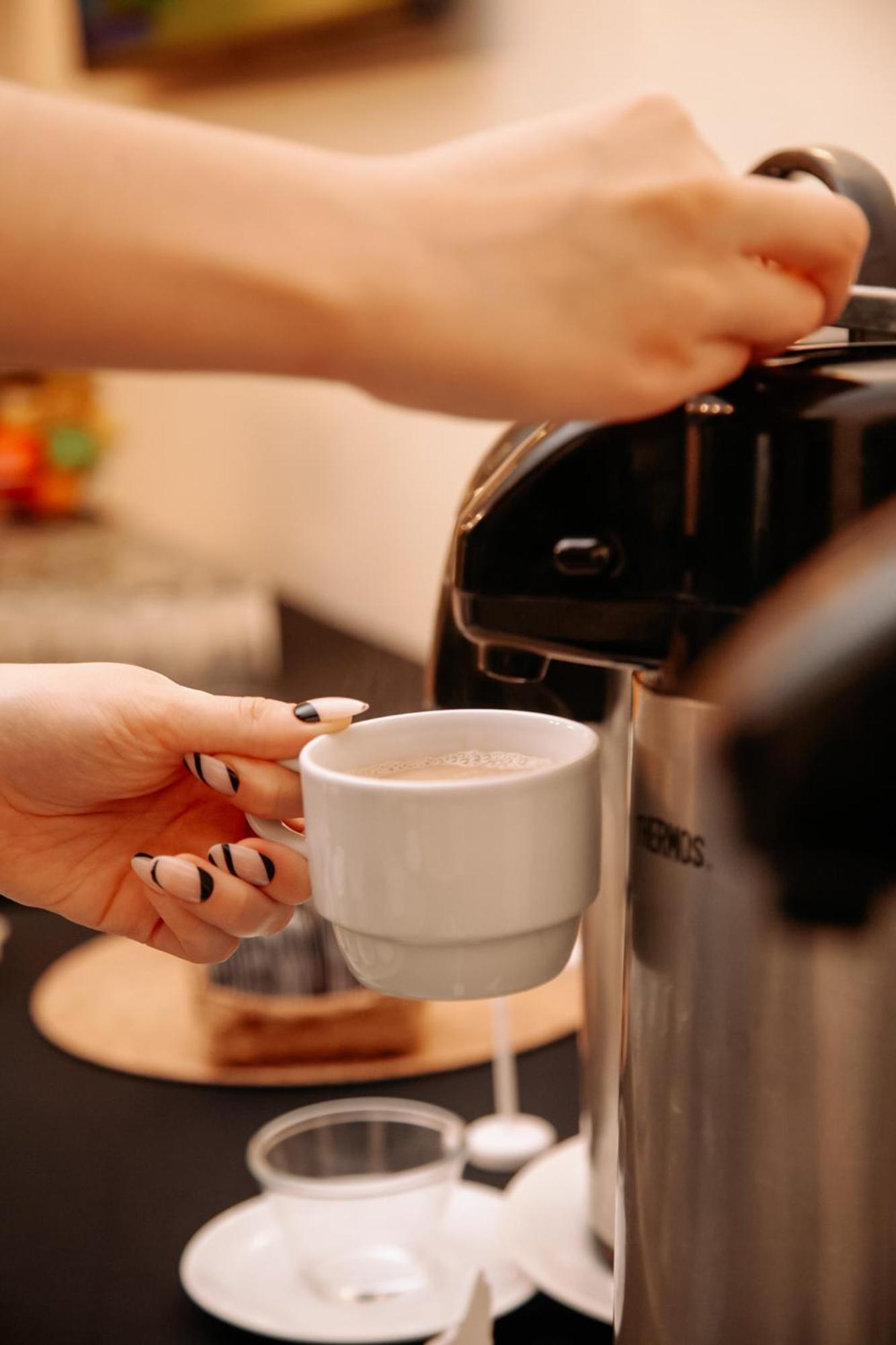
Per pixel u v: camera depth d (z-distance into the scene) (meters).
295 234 0.71
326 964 1.22
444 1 2.10
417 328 0.71
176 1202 1.12
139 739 0.97
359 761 0.82
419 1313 1.02
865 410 0.73
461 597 0.80
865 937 0.75
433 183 0.72
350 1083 1.22
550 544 0.78
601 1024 1.01
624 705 0.95
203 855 1.04
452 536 0.96
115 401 4.04
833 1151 0.77
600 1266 1.03
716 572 0.75
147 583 2.93
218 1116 1.19
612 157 0.72
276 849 0.93
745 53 1.55
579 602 0.78
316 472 2.85
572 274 0.72
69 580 3.00
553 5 1.88
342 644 2.66
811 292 0.74
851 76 1.40
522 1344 1.00
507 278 0.71
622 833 0.97
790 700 0.74
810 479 0.74
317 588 2.94
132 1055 1.26
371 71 2.36
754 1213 0.77
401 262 0.71
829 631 0.74
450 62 2.14
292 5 2.43
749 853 0.76
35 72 4.07
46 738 0.99
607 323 0.72
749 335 0.73
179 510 3.65
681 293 0.72
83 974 1.40
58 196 0.70
